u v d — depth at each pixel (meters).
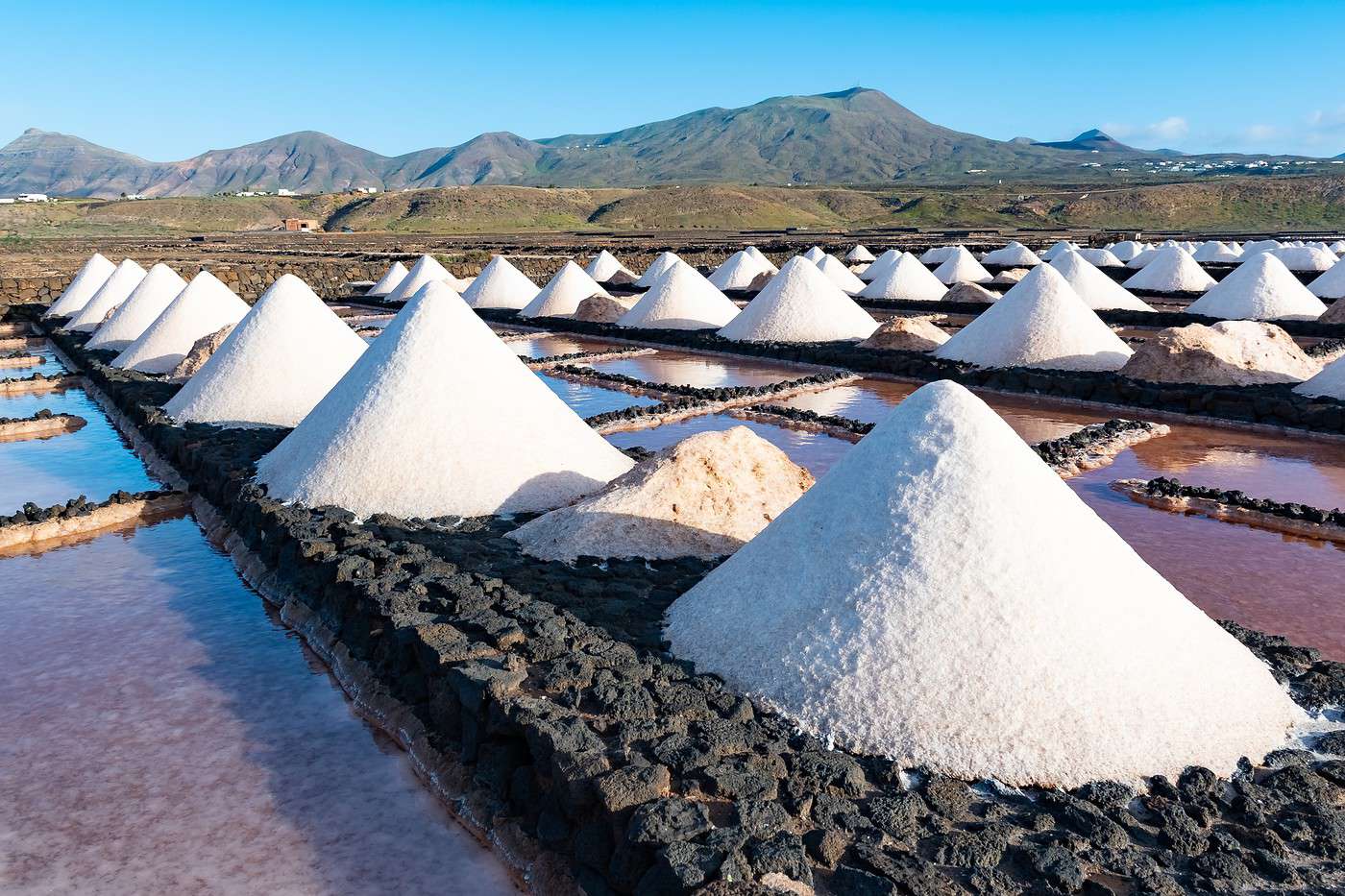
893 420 5.57
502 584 6.42
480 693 4.95
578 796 4.11
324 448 9.10
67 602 7.67
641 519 7.36
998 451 5.15
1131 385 14.70
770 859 3.59
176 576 8.24
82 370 19.20
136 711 5.93
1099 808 4.04
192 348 16.31
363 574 6.86
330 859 4.53
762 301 22.42
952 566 4.78
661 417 14.11
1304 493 10.01
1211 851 3.82
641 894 3.58
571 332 25.08
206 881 4.37
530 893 4.20
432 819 4.83
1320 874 3.67
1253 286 23.45
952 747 4.32
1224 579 7.52
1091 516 5.26
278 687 6.24
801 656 4.82
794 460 11.49
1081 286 25.55
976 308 27.11
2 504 10.41
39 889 4.31
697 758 4.21
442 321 9.55
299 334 13.09
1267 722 4.67
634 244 61.91
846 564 5.04
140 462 12.19
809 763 4.21
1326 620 6.69
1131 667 4.54
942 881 3.52
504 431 9.04
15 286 29.95
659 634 5.67
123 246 57.59
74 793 5.06
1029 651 4.50
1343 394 13.45
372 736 5.63
